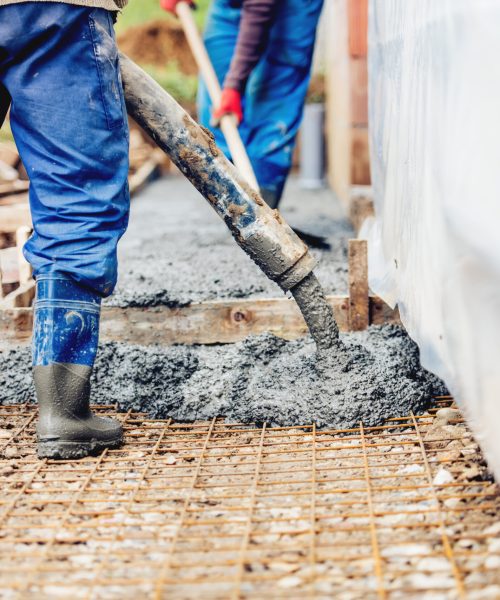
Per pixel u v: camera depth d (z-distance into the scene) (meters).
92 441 2.22
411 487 1.90
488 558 1.56
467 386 1.73
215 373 2.61
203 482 2.04
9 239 4.26
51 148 2.09
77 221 2.12
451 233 1.70
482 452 2.08
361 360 2.50
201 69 4.08
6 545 1.73
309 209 6.46
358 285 2.88
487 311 1.57
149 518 1.84
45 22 2.01
